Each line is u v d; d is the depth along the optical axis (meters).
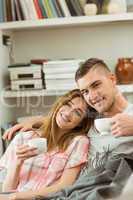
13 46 3.03
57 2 2.70
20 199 1.75
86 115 1.99
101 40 2.92
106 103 1.92
